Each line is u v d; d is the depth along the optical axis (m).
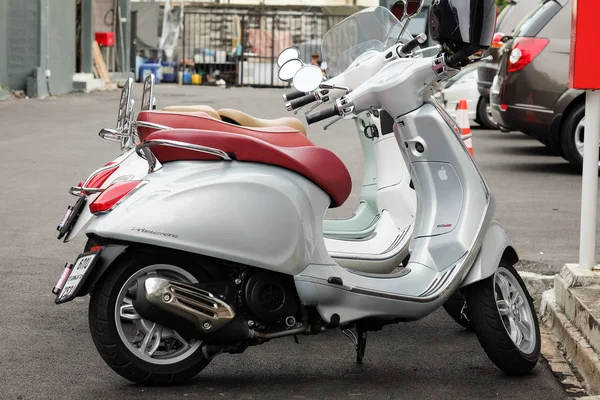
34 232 9.48
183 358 5.08
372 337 6.29
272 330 5.10
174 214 4.88
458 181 5.51
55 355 5.72
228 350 5.06
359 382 5.33
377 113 6.20
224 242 4.92
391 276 5.35
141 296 4.83
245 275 5.02
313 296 5.08
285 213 5.03
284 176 5.09
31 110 23.22
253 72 45.03
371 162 7.02
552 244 9.21
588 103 6.48
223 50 46.88
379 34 6.81
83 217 5.91
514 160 16.09
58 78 29.28
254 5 47.59
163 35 44.91
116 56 38.03
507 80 14.20
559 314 6.38
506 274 5.61
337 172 5.20
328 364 5.68
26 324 6.40
